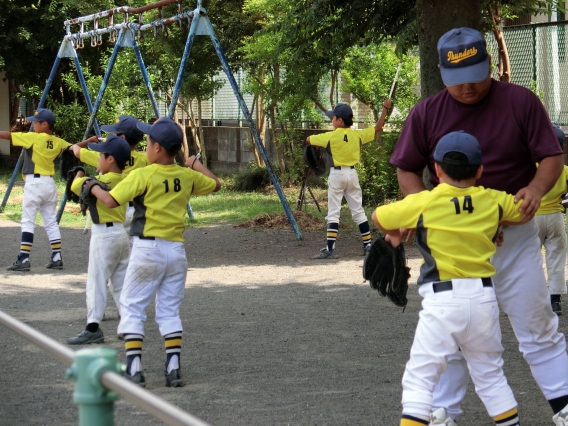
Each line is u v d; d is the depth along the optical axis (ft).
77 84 77.25
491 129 14.28
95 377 6.75
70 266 36.52
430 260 13.20
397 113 67.26
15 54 86.69
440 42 14.03
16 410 16.33
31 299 28.99
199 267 35.94
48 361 19.98
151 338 23.39
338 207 37.93
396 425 15.53
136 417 16.28
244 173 68.90
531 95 14.24
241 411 16.53
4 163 94.84
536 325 14.40
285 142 65.51
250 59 63.93
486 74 13.75
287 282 31.86
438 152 13.44
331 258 37.70
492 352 13.34
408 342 22.15
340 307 27.02
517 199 13.53
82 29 49.93
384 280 14.32
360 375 19.06
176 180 19.12
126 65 71.97
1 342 21.07
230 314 26.17
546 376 14.51
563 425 14.16
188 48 42.39
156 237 18.83
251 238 44.37
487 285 13.10
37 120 35.37
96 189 18.94
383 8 38.68
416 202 13.35
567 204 25.04
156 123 19.20
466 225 13.07
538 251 14.46
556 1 48.60
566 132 53.26
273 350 21.58
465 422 15.84
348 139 37.78
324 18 39.32
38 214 54.19
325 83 71.05
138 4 72.84
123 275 23.13
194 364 20.38
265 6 56.70
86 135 47.03
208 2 65.16
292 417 16.10
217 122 85.76
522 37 56.29
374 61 61.67
